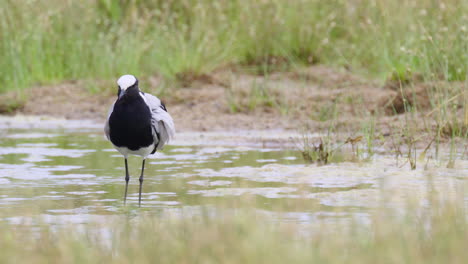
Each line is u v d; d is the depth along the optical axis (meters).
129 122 10.26
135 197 10.20
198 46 21.59
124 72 21.39
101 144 14.82
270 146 14.37
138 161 12.89
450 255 6.76
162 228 7.98
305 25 22.36
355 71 20.17
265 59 21.22
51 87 20.95
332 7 22.33
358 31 21.45
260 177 11.36
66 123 18.02
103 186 10.94
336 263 6.58
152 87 20.00
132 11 22.92
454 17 18.08
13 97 20.22
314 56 22.03
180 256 6.75
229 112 17.86
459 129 14.07
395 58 19.08
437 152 12.73
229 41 22.17
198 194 10.23
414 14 19.44
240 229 7.40
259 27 22.36
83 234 7.95
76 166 12.45
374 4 20.80
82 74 21.84
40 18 21.77
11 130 16.83
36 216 8.97
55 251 7.16
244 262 6.57
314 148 12.93
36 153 13.70
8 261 6.86
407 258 6.67
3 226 8.41
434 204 8.54
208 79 20.42
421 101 16.44
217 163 12.59
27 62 21.47
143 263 6.69
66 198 10.10
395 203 9.48
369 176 11.36
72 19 22.33
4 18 21.33
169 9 23.42
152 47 22.08
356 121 15.87
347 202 9.62
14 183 11.06
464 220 7.98
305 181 11.02
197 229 7.56
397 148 13.57
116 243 7.50
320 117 16.45
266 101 18.08
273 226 7.98
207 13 22.62
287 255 6.70
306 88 19.30
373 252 6.91
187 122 17.09
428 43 17.73
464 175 11.27
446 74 14.69
